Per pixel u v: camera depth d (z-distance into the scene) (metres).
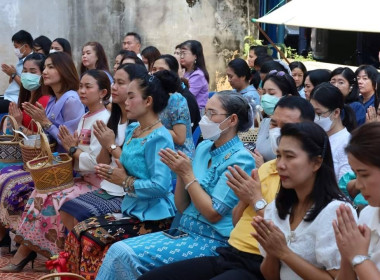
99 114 5.65
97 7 10.80
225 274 3.82
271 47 11.34
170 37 10.95
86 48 8.06
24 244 5.66
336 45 11.92
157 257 4.31
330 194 3.47
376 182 2.85
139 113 4.86
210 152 4.47
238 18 11.28
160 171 4.74
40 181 5.54
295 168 3.44
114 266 4.36
